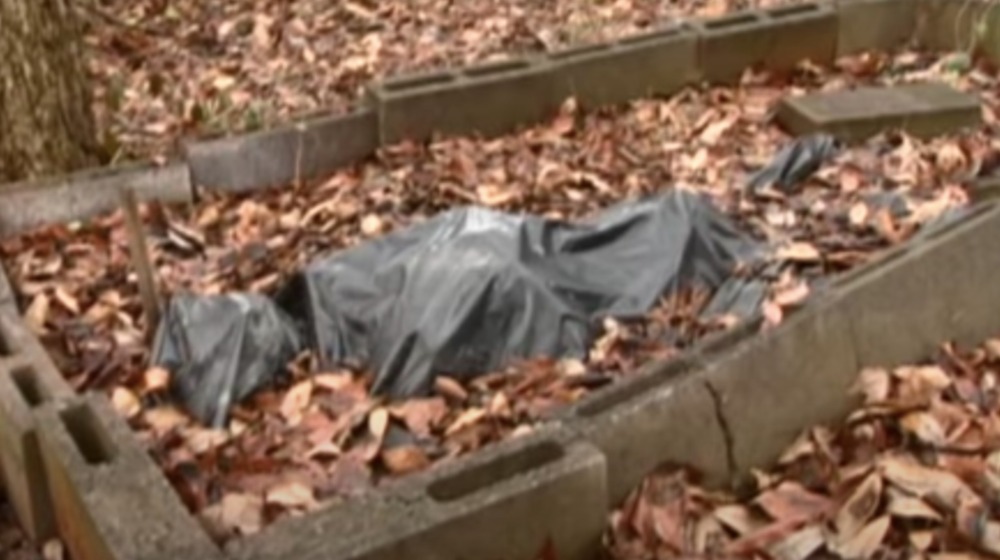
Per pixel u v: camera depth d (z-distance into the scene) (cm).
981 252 338
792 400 294
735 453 283
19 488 279
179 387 316
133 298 366
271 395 317
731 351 286
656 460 268
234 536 251
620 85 509
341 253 364
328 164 462
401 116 470
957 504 258
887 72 539
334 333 335
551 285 338
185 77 584
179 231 406
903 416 293
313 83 567
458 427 295
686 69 521
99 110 514
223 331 324
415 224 388
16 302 352
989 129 473
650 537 253
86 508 236
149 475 244
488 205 420
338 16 657
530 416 296
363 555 220
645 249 357
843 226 387
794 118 479
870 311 313
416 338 319
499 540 236
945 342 331
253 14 667
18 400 279
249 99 545
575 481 241
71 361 331
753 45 530
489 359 320
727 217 393
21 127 425
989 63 536
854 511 259
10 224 409
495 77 482
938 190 409
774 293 331
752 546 253
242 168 446
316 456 289
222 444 294
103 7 678
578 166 453
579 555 249
